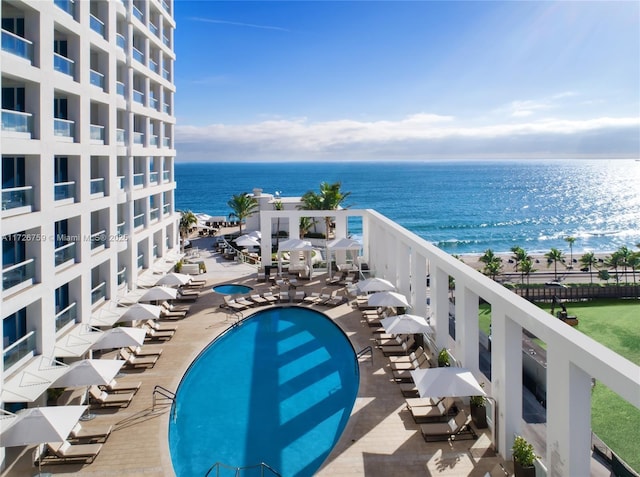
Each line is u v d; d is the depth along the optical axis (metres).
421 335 18.92
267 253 32.09
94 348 15.44
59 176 17.70
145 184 26.45
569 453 9.34
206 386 16.56
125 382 16.05
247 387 16.47
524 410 16.91
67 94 17.11
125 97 23.05
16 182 14.82
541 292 37.59
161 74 29.02
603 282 47.69
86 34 17.86
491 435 12.77
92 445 12.07
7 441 10.09
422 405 13.95
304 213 31.50
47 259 14.80
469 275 14.27
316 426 13.98
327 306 24.70
